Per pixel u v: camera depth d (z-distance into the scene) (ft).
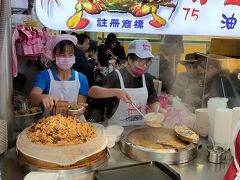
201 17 4.48
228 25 4.63
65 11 3.88
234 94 5.54
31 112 5.28
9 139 4.55
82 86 5.59
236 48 6.55
